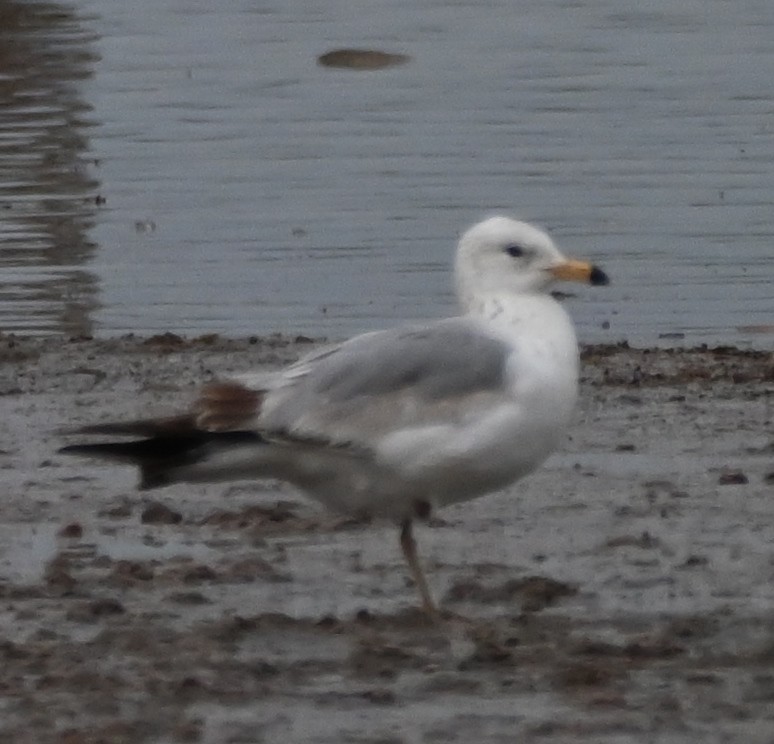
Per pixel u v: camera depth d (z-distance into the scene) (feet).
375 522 42.42
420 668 33.42
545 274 38.17
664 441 49.03
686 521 42.16
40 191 81.46
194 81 98.53
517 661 33.60
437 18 111.34
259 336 63.10
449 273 71.15
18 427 51.26
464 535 41.75
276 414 35.96
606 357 59.00
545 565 39.50
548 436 37.11
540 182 81.87
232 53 103.86
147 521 42.86
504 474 36.99
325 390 36.35
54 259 73.10
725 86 95.61
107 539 41.63
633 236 74.84
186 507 44.16
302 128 90.53
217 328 65.26
